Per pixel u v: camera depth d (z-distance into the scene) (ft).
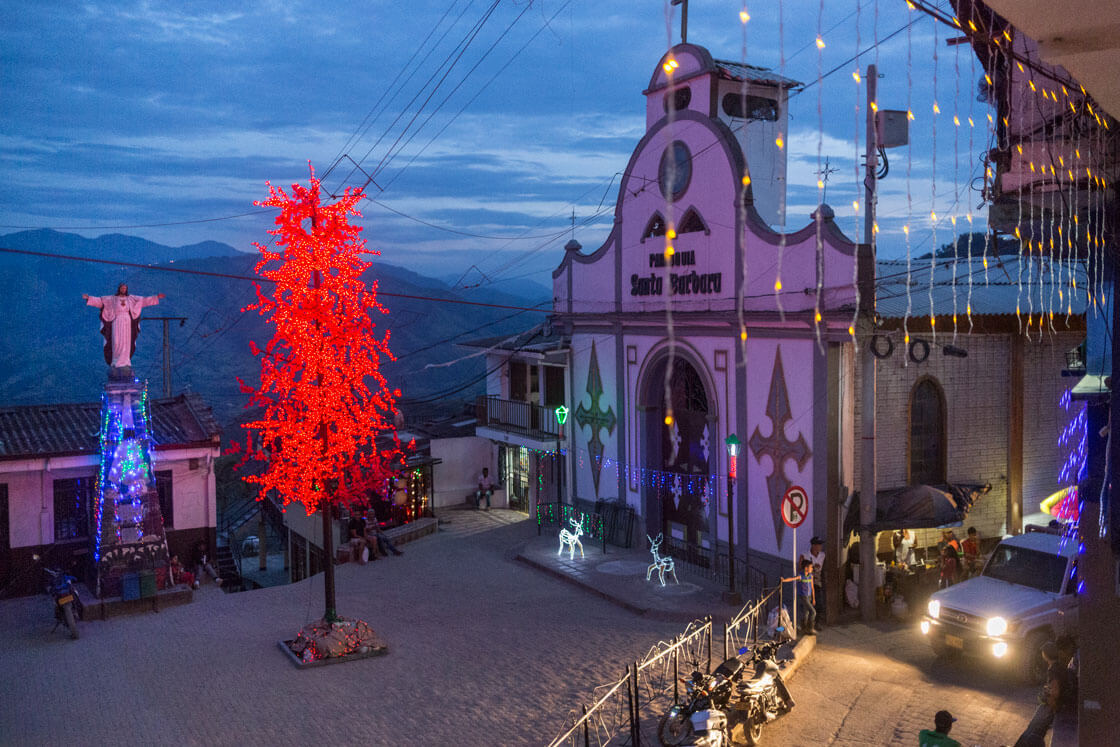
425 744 41.47
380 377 57.36
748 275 65.26
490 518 100.68
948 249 71.51
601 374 84.48
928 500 57.57
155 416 89.66
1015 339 64.03
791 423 61.72
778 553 63.72
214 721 45.29
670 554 76.89
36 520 78.18
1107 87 9.42
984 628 44.01
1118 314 24.86
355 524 85.15
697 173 70.44
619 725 41.09
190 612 68.08
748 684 38.60
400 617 63.41
